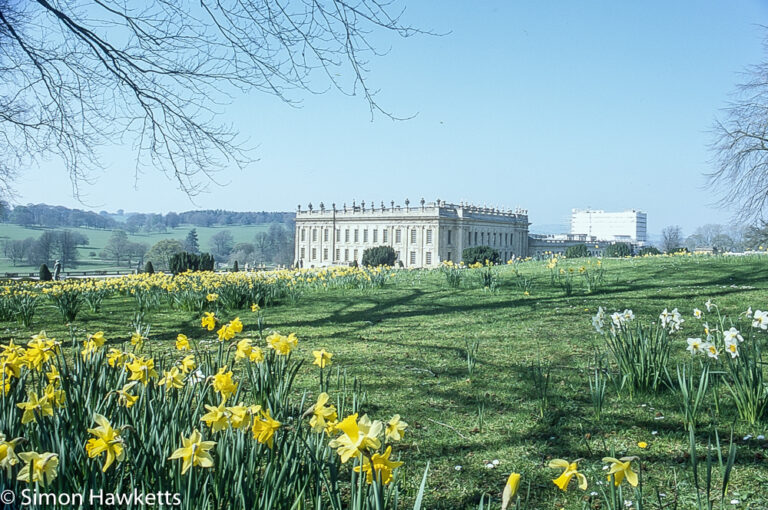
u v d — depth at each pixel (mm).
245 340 3727
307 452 2811
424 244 93312
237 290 13133
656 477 3764
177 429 2885
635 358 5656
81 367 3900
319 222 106562
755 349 4910
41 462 2053
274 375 4586
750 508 3291
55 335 9602
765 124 28016
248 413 2453
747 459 3961
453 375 6488
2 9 8047
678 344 7488
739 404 4758
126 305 14445
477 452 4297
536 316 10227
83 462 2506
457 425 4879
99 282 16531
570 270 15070
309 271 20109
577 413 5094
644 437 4492
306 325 10297
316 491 2555
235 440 2652
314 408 2408
